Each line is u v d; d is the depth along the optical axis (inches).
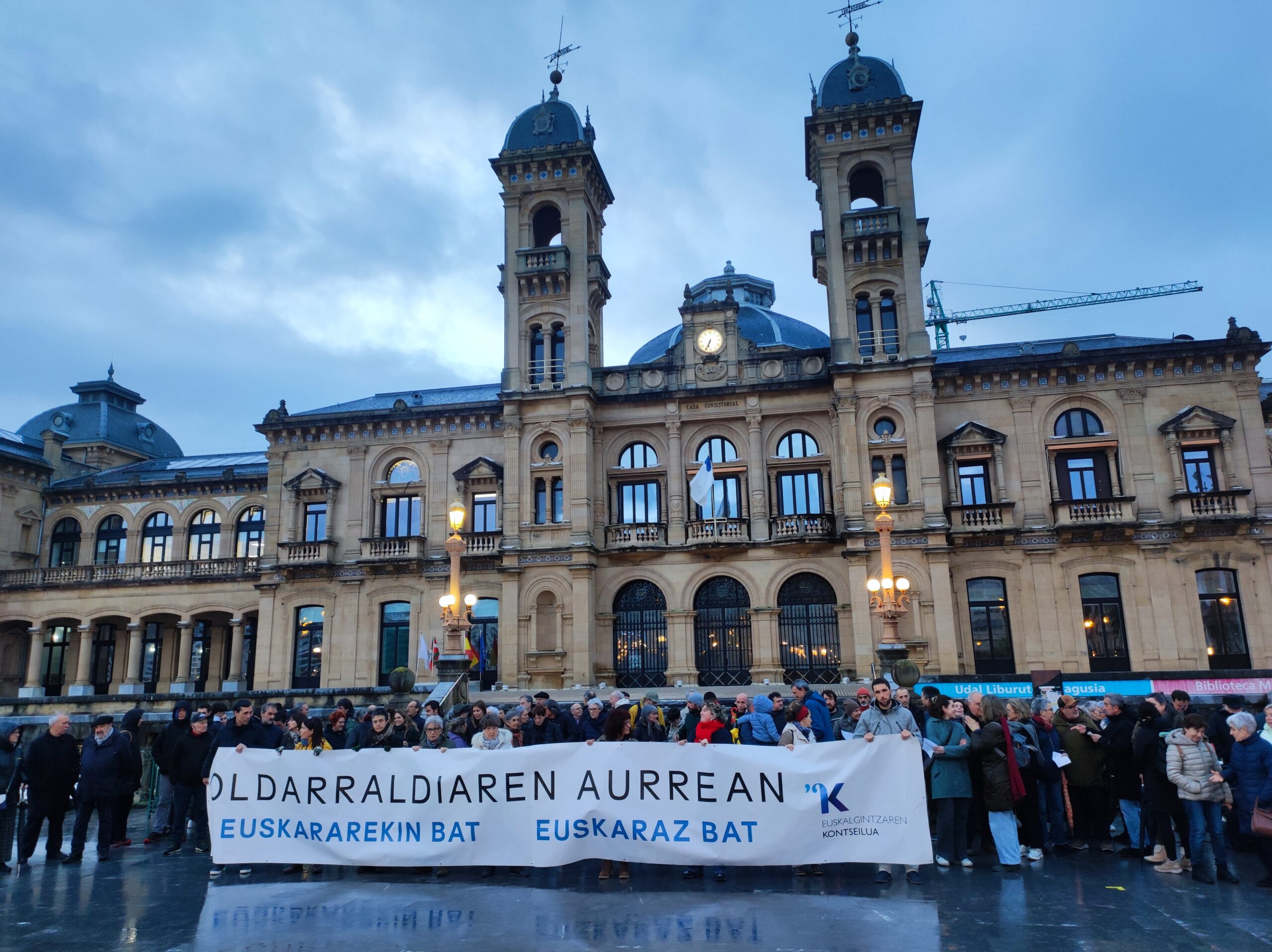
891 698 526.6
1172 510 1485.0
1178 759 504.4
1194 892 469.1
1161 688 991.0
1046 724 571.5
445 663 1128.8
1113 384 1547.7
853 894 471.5
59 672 2087.8
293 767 541.0
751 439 1630.2
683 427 1675.7
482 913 446.3
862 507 1514.5
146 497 2114.9
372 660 1679.4
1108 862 541.6
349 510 1753.2
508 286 1732.3
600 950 384.2
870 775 493.7
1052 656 1471.5
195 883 529.7
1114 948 380.8
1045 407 1561.3
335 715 647.8
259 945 403.2
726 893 476.7
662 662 1608.0
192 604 1963.6
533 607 1601.9
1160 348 1515.7
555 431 1659.7
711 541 1574.8
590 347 1765.5
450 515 1224.8
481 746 561.6
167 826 694.5
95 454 2368.4
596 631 1614.2
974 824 571.8
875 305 1593.3
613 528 1638.8
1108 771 591.2
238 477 2044.8
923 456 1514.5
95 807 623.5
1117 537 1489.9
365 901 474.6
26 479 2132.1
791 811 493.4
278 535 1775.3
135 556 2085.4
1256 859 567.8
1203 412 1486.2
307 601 1734.7
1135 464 1514.5
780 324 2014.0
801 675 1557.6
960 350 1795.0
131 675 1962.4
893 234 1588.3
